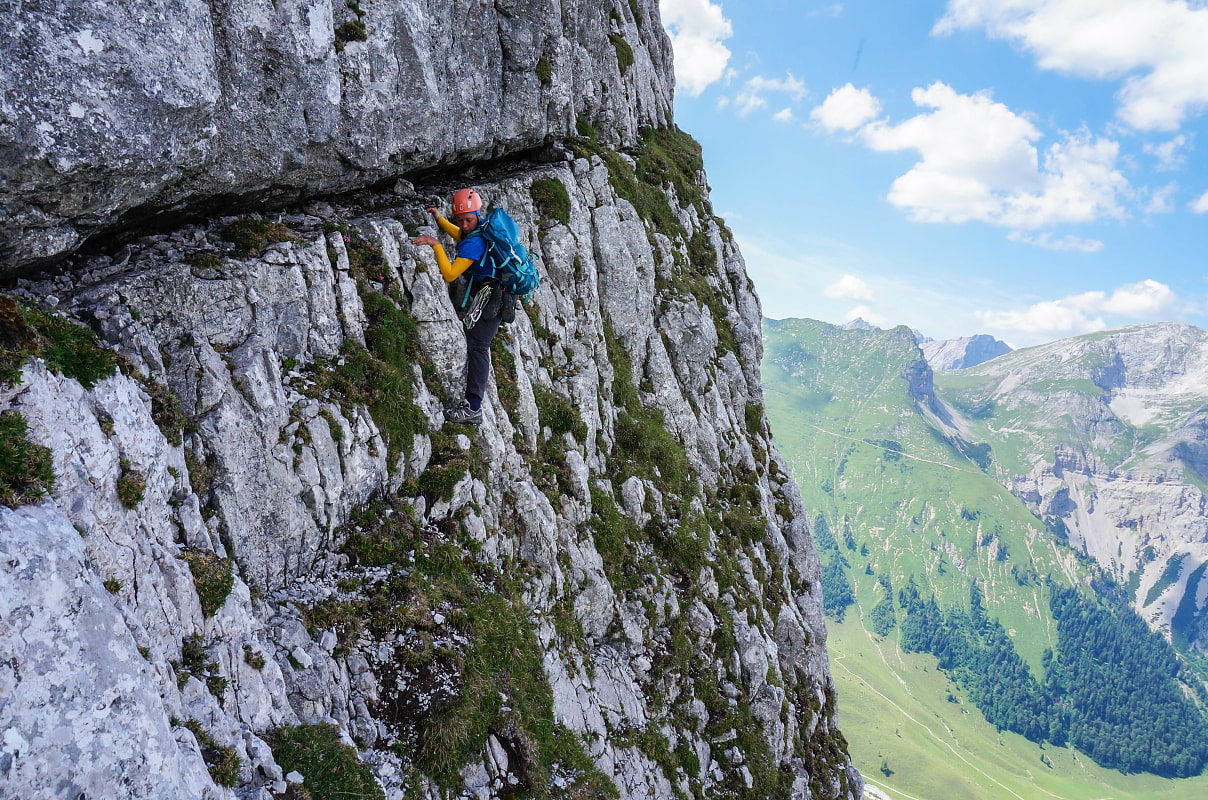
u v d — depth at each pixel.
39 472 4.95
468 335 11.60
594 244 22.02
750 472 28.09
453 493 11.92
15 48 4.97
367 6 10.35
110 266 7.66
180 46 6.40
